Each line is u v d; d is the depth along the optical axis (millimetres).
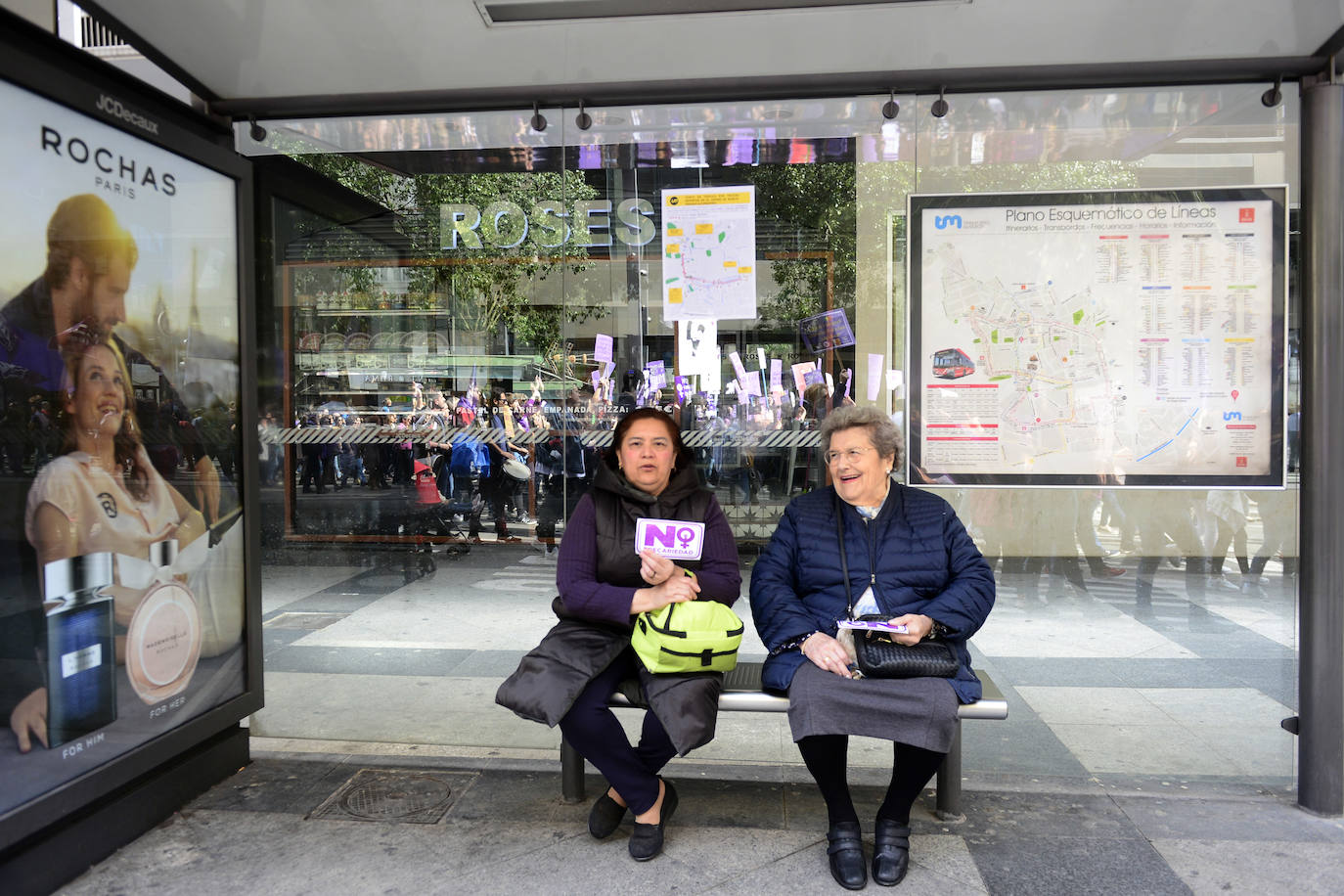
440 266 5980
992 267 3176
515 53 2869
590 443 3891
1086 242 3127
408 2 2508
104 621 2383
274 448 6391
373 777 3043
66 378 2242
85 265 2303
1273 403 3062
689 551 2572
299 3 2479
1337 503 2664
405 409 6770
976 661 3902
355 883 2326
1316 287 2676
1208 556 3613
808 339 3516
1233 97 3014
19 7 2707
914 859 2459
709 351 3641
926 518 2680
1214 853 2484
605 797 2611
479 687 4027
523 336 6125
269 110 3191
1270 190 3012
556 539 6215
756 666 2924
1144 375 3119
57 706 2223
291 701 3838
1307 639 2730
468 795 2895
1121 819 2715
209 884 2314
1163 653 3707
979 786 2959
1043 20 2641
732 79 3078
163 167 2590
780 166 3418
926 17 2629
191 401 2736
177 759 2787
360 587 5805
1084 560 3740
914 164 3277
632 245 3652
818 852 2508
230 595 2945
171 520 2650
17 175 2088
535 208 4344
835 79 3055
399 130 3406
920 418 3240
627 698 2533
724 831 2643
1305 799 2760
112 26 2631
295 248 6027
